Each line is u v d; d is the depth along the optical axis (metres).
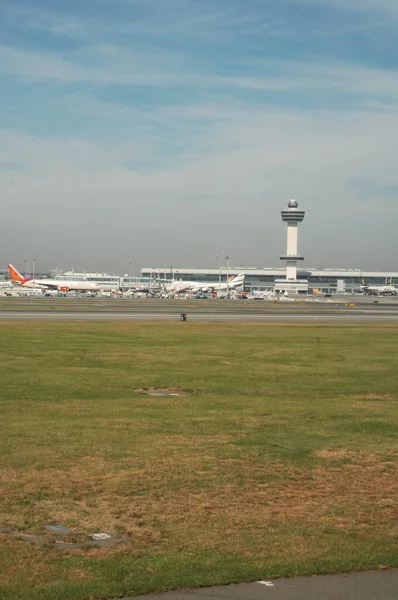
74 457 19.64
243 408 28.72
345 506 15.48
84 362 45.06
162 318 102.56
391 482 17.55
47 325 82.75
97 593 10.83
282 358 49.41
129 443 21.58
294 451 20.77
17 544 12.95
